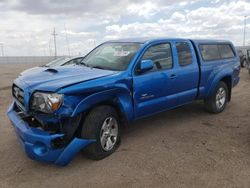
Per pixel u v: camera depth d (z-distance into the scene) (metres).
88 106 4.54
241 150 5.12
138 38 6.20
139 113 5.43
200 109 7.91
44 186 4.05
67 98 4.30
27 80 4.84
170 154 4.99
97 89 4.62
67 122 4.40
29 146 4.34
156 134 6.00
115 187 3.97
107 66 5.46
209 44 7.21
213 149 5.18
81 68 5.43
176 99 6.16
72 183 4.11
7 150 5.25
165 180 4.12
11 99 10.20
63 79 4.65
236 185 3.97
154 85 5.57
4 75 22.20
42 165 4.66
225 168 4.45
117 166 4.58
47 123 4.35
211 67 7.04
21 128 4.48
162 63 5.86
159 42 5.90
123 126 6.38
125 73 5.12
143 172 4.37
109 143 4.94
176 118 7.11
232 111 7.78
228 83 7.81
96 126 4.62
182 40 6.46
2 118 7.39
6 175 4.37
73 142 4.36
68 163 4.48
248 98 9.60
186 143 5.48
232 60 7.86
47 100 4.30
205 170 4.40
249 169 4.41
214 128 6.36
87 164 4.66
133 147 5.30
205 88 6.97
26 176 4.33
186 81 6.34
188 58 6.49
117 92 4.94
